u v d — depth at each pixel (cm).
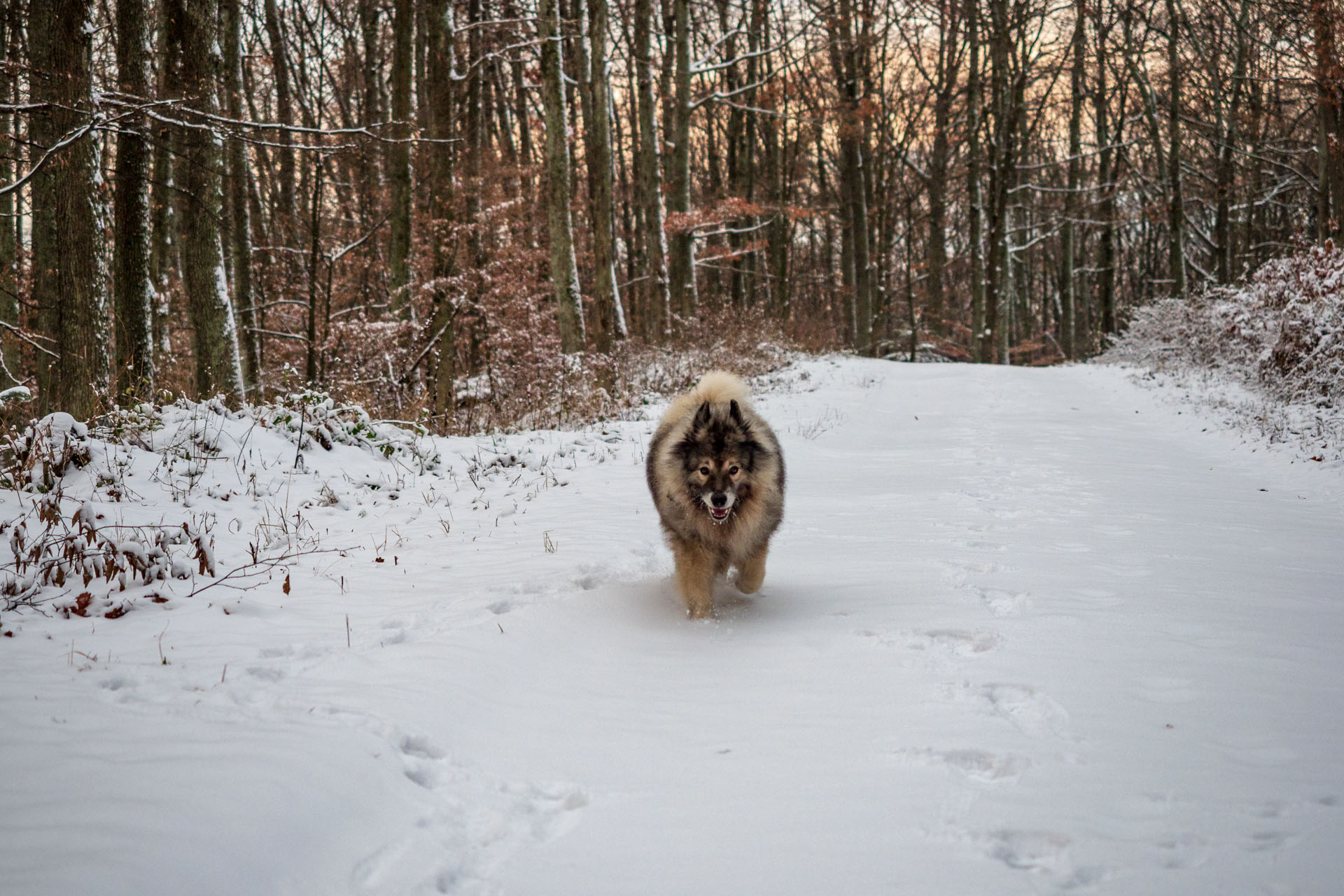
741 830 310
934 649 476
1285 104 2984
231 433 996
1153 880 263
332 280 2289
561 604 571
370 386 1653
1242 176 3409
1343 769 322
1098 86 3853
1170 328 2269
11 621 510
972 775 338
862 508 898
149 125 1211
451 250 1755
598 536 762
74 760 330
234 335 1513
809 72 3781
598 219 2094
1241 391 1717
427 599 582
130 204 1281
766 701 425
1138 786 318
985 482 1026
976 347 3847
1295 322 1537
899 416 1703
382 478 996
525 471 1073
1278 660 435
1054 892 261
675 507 566
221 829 291
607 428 1377
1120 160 3816
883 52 3853
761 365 2284
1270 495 966
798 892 271
